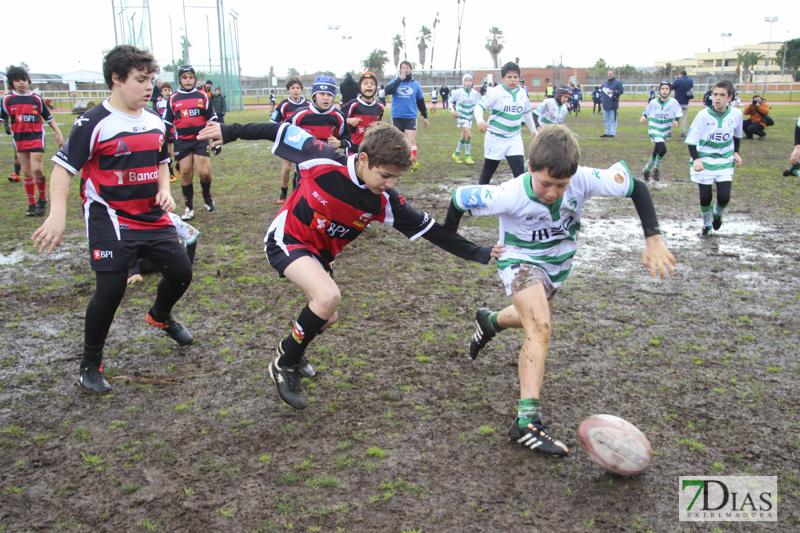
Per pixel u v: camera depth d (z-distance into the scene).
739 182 10.92
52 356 4.24
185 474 2.89
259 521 2.56
